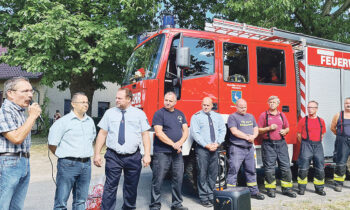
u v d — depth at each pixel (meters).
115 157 3.93
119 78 12.52
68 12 10.72
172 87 5.03
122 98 3.94
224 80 5.35
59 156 3.38
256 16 11.21
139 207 4.75
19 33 10.55
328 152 6.45
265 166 5.36
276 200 5.02
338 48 6.80
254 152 5.35
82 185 3.53
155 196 4.36
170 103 4.39
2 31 11.58
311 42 6.42
